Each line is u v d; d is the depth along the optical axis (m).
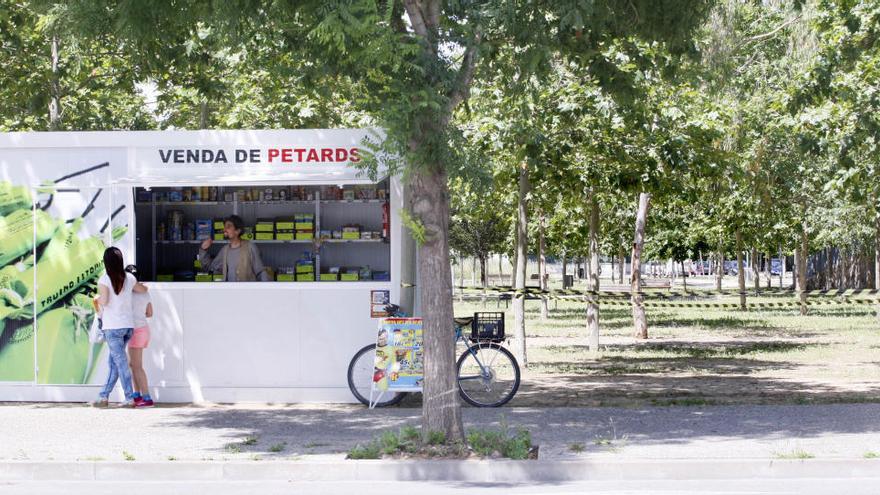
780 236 44.25
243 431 11.61
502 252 58.19
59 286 14.30
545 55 11.12
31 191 14.37
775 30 16.67
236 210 15.06
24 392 14.30
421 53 9.57
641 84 16.30
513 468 9.20
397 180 13.84
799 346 24.17
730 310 46.12
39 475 9.45
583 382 16.45
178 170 14.25
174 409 13.48
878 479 8.89
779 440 10.47
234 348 14.09
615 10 12.08
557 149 18.30
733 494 8.23
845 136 17.39
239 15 10.54
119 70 20.78
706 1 12.13
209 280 14.66
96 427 11.95
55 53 19.84
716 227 42.94
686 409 12.95
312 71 12.14
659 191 20.08
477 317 13.41
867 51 16.89
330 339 13.98
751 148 20.95
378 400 13.49
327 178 13.56
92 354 14.23
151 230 14.95
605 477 9.12
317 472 9.30
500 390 13.36
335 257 14.91
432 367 9.88
